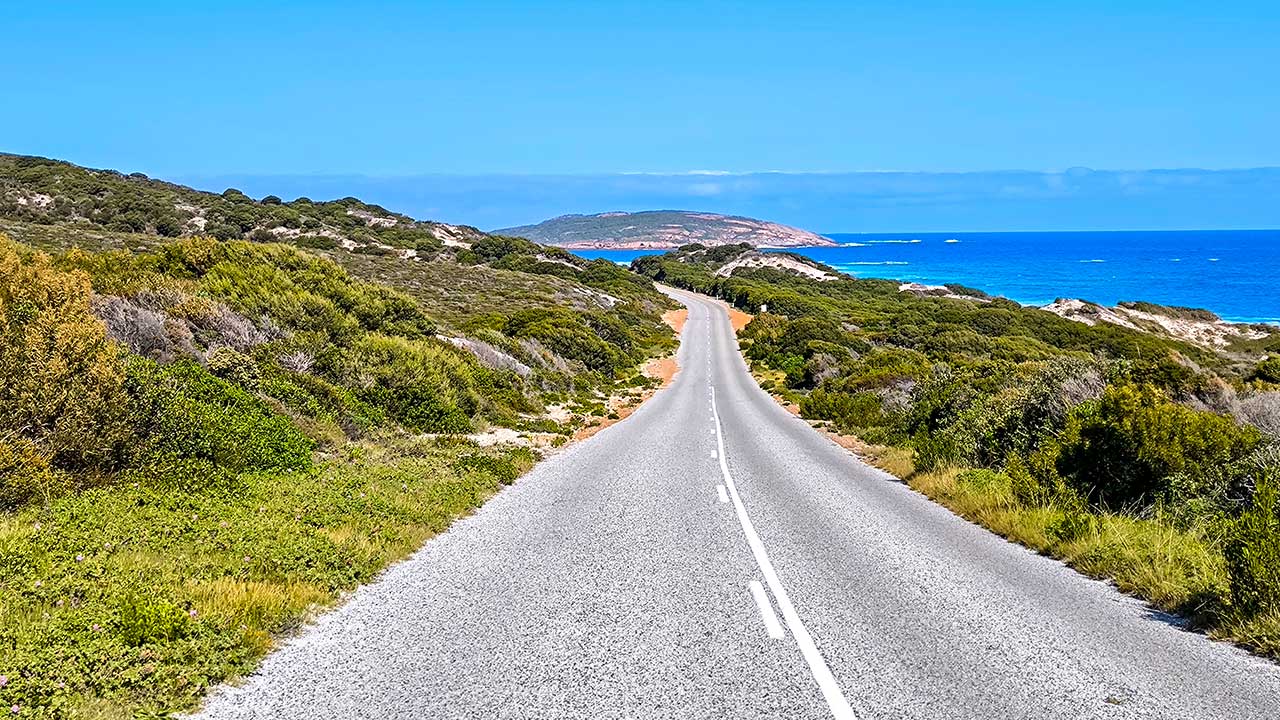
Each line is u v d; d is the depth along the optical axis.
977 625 6.34
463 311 59.62
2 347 9.90
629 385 44.28
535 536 9.71
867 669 5.36
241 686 5.01
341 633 6.04
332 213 115.69
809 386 45.47
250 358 18.58
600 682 5.10
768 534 9.95
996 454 15.04
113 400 10.74
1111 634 6.15
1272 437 11.75
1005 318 77.12
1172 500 10.87
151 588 6.41
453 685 5.03
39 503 9.00
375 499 10.68
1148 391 12.41
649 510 11.56
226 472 11.04
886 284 128.62
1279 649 5.67
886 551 9.08
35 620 5.66
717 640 5.92
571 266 111.62
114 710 4.50
